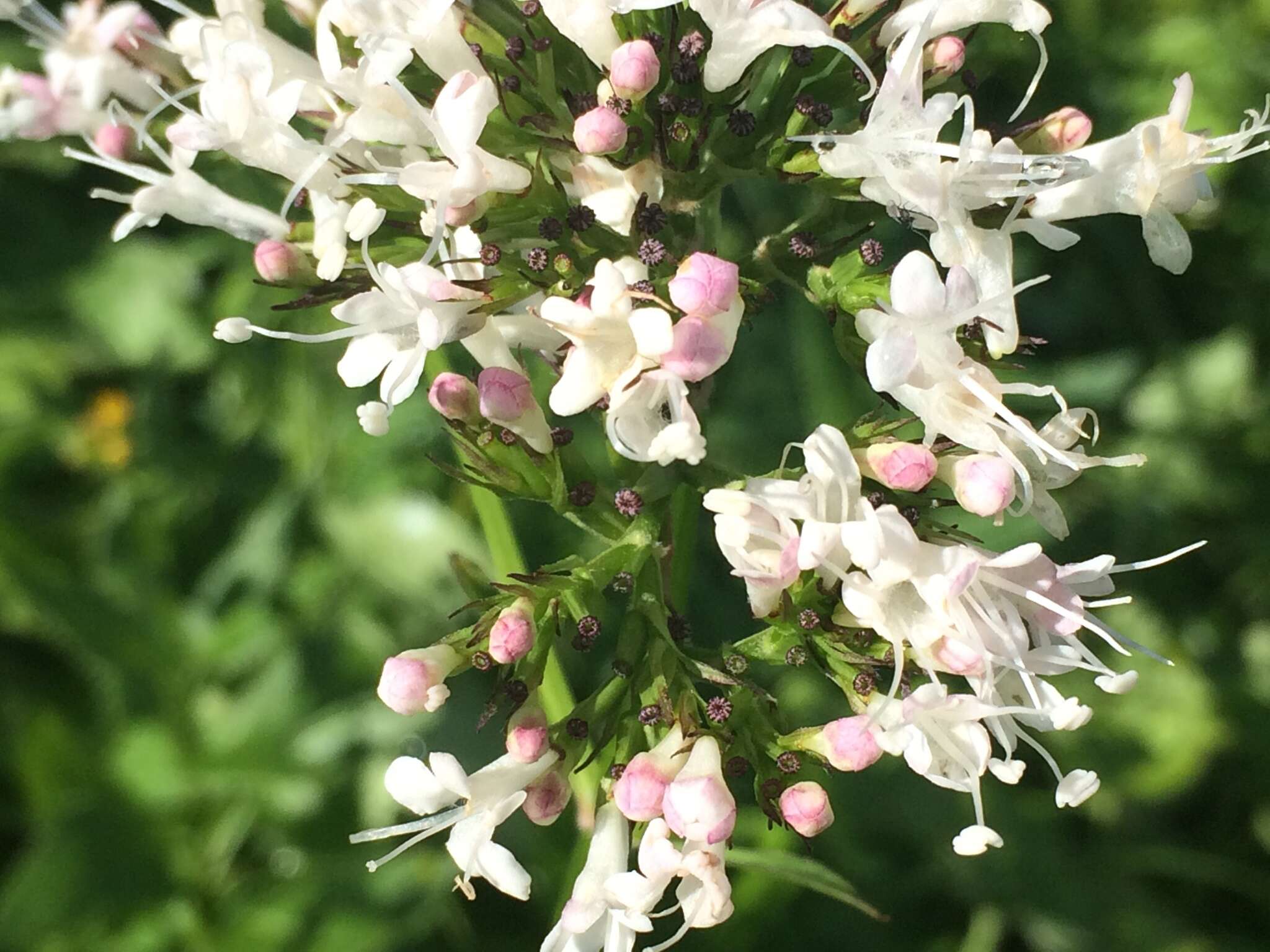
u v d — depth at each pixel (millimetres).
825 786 57
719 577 69
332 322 72
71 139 80
